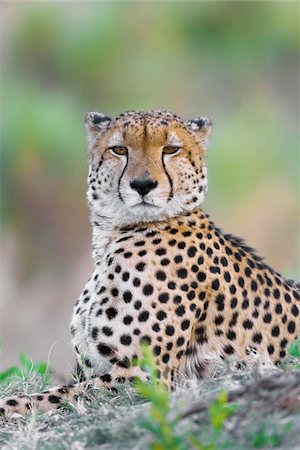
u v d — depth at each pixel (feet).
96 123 45.27
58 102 158.92
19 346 145.69
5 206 157.58
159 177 42.70
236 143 152.25
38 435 36.19
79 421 36.76
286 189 151.64
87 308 42.24
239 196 150.41
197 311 41.50
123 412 36.32
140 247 42.06
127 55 165.37
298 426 32.12
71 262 159.43
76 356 42.96
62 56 163.84
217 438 31.94
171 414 33.19
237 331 42.14
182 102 164.45
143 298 41.11
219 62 165.27
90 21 164.04
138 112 44.65
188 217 43.29
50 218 158.71
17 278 156.97
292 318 43.45
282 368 39.34
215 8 164.14
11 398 39.88
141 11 165.17
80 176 157.99
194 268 41.81
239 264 43.06
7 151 152.97
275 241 149.48
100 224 43.91
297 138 159.84
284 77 164.86
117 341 40.93
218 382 37.55
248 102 163.63
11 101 154.30
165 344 40.88
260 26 164.66
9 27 164.86
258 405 33.22
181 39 165.17
